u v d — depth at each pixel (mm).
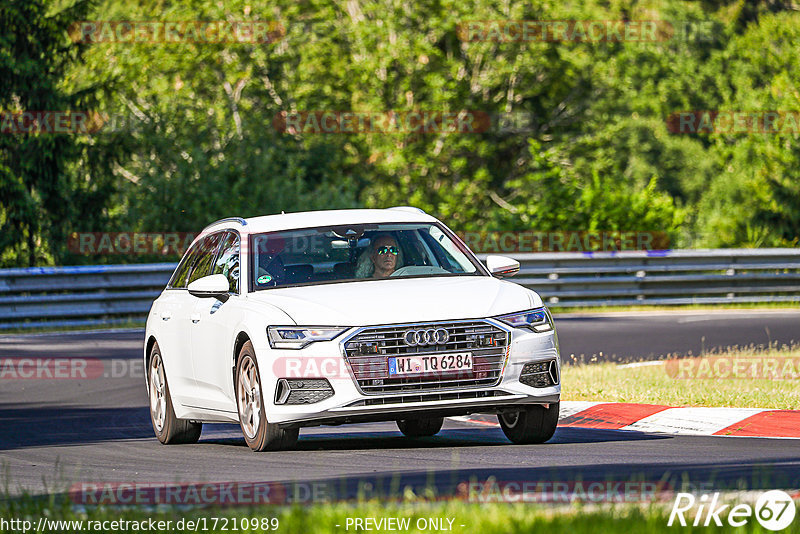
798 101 142375
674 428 37344
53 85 120625
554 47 166250
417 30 163500
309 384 30547
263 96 160000
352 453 31688
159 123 129125
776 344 62312
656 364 53125
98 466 31812
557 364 32062
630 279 96312
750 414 36875
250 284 33781
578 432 37000
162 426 38406
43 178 120875
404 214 36875
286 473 28250
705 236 145750
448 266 34938
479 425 41219
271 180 126250
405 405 30297
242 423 32750
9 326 82562
